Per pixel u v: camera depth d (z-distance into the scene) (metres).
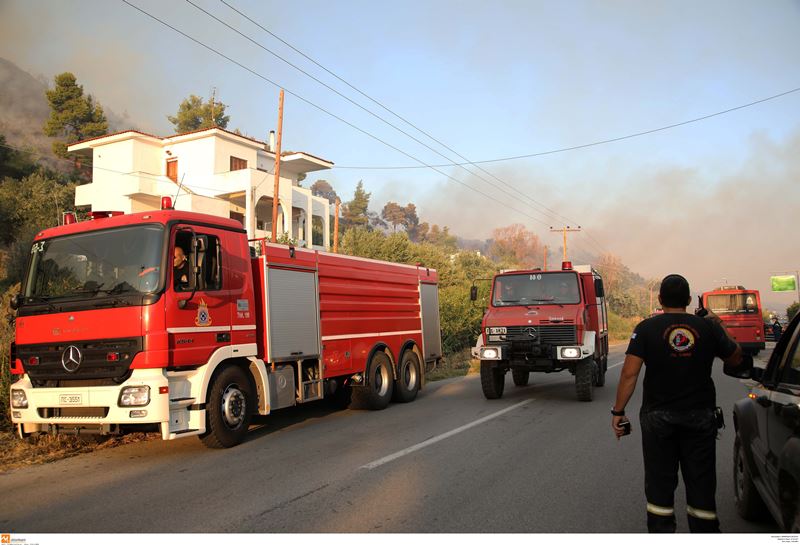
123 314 7.21
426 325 14.09
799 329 4.14
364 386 11.41
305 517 5.01
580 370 11.89
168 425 7.12
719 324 3.92
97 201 34.12
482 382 12.42
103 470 6.84
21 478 6.49
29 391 7.63
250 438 8.78
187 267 7.68
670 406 3.81
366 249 33.88
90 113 56.53
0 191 36.31
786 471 3.51
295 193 35.53
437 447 7.80
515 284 13.26
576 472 6.48
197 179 34.03
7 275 21.20
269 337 9.00
